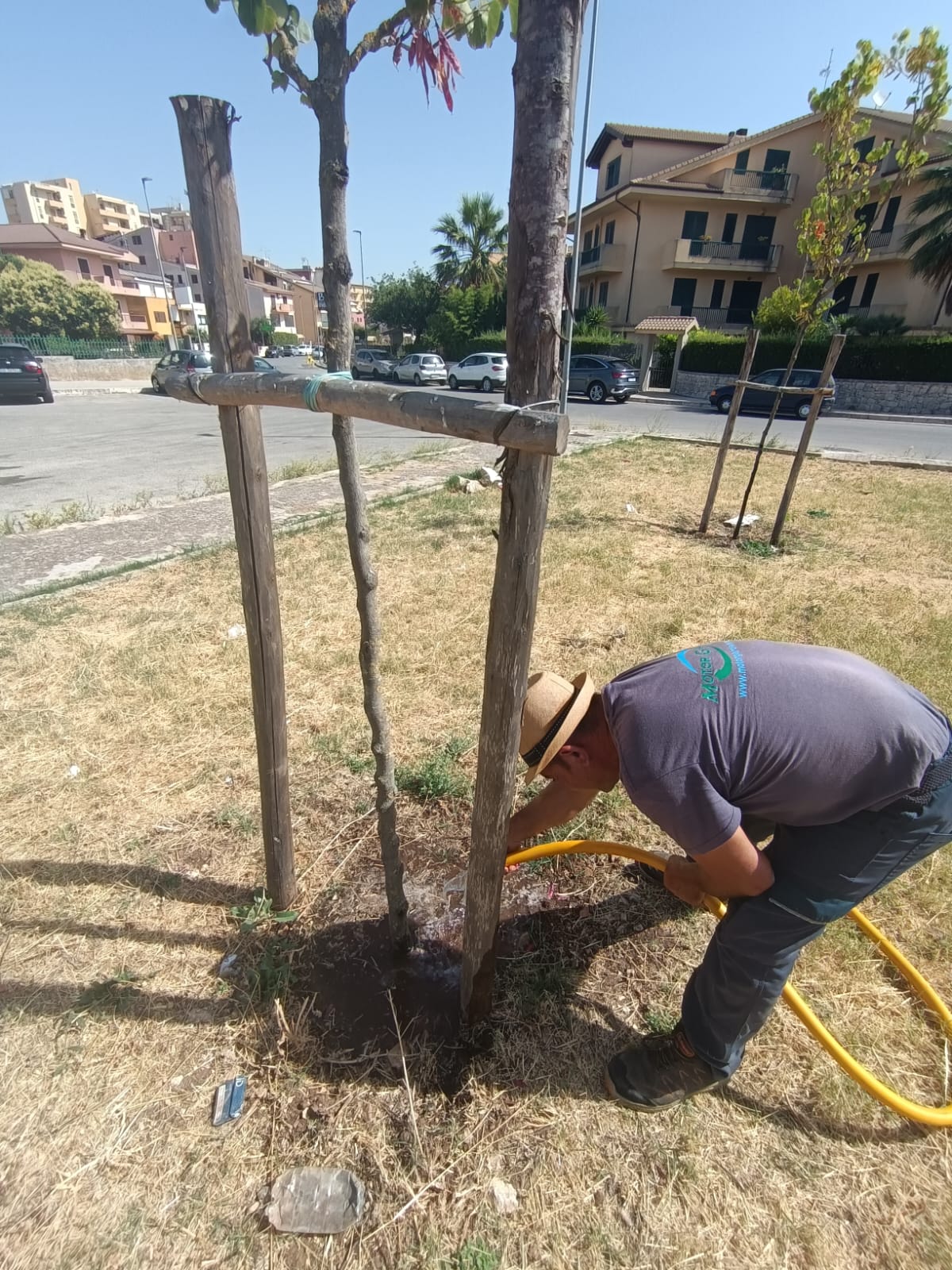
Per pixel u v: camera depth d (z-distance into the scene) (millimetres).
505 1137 1631
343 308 1550
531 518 1252
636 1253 1430
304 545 5816
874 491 8336
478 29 1489
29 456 10820
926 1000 1945
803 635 4203
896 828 1377
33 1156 1568
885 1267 1417
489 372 23672
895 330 23188
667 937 2199
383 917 2262
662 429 14086
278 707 1977
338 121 1395
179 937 2137
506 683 1425
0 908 2213
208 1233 1446
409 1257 1417
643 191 26703
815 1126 1673
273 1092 1722
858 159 5547
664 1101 1682
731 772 1371
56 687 3523
